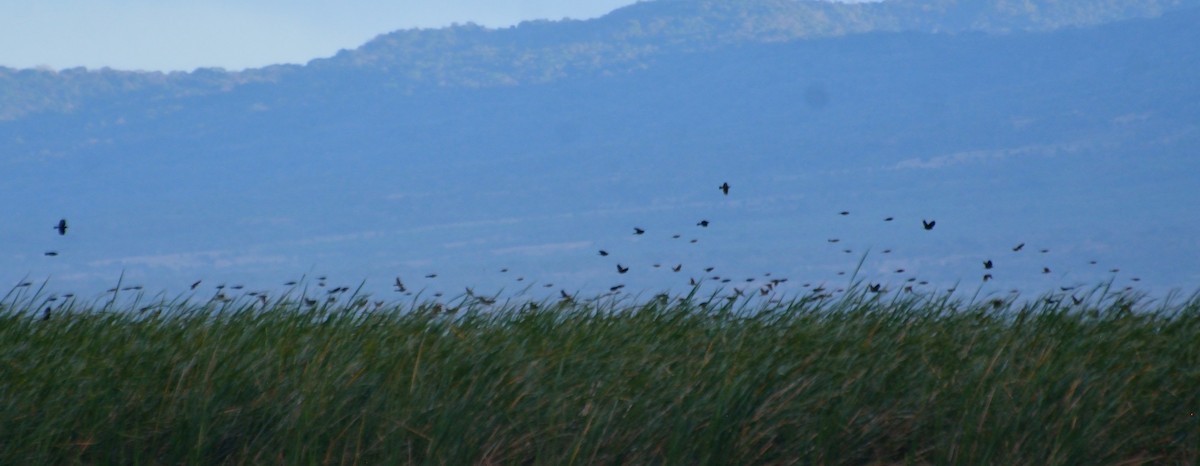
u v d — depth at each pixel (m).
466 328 24.33
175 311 24.41
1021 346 23.33
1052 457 19.53
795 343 23.05
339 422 20.14
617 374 21.41
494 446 19.89
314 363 21.02
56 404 19.70
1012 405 20.70
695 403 20.33
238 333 22.94
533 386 20.86
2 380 19.94
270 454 19.70
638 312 25.91
